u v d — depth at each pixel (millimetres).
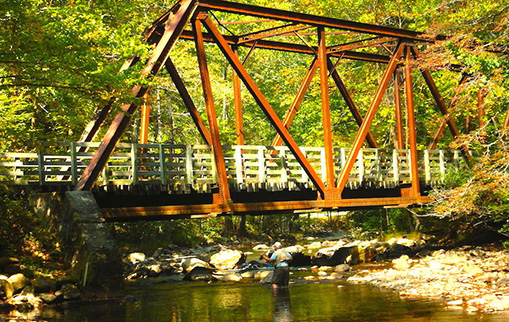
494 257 17141
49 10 13789
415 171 19297
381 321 8578
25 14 11852
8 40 11852
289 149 16328
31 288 10609
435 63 15906
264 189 15711
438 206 15922
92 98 12773
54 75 12867
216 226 36219
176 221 30641
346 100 19969
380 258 19344
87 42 13531
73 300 10852
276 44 18844
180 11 14156
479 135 15422
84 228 11461
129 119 13336
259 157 15625
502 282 11688
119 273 11406
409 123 19078
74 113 15641
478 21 18188
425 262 17078
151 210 13180
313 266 17828
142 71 13766
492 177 14008
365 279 13406
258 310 9969
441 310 9117
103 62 14117
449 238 23344
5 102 17156
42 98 18688
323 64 16656
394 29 18141
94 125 14938
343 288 12266
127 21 20953
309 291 12047
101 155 12844
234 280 14539
